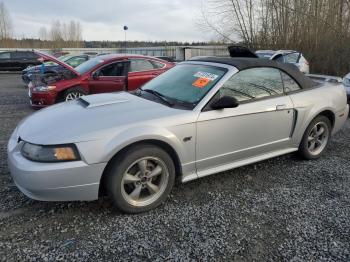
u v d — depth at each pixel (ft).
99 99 12.07
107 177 9.93
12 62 73.67
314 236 9.45
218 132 11.56
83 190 9.57
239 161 12.69
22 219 10.00
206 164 11.70
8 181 12.53
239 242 9.12
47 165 9.19
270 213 10.64
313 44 59.67
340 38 54.75
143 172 10.36
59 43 212.02
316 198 11.69
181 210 10.74
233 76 12.19
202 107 11.24
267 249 8.86
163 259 8.37
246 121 12.19
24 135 10.10
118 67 25.86
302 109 13.91
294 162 15.03
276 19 68.28
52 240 9.04
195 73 12.98
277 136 13.46
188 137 10.90
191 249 8.79
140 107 11.23
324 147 15.64
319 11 60.90
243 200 11.46
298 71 14.69
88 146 9.39
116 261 8.27
